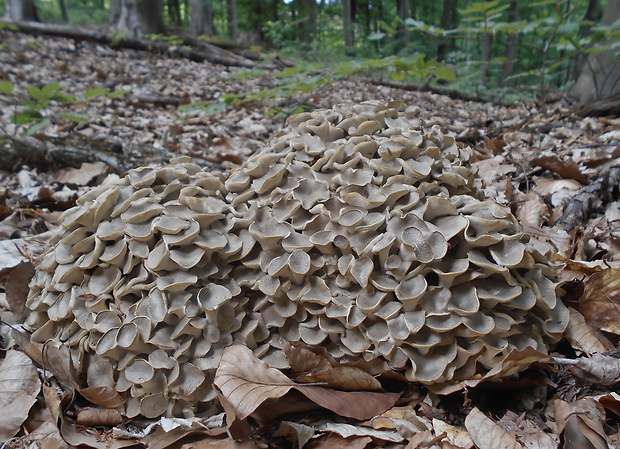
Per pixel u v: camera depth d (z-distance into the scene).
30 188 0.71
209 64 2.30
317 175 0.42
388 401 0.38
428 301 0.37
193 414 0.37
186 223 0.39
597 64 1.27
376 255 0.38
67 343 0.40
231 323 0.39
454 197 0.40
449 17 3.25
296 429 0.36
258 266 0.41
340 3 4.06
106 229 0.39
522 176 0.73
